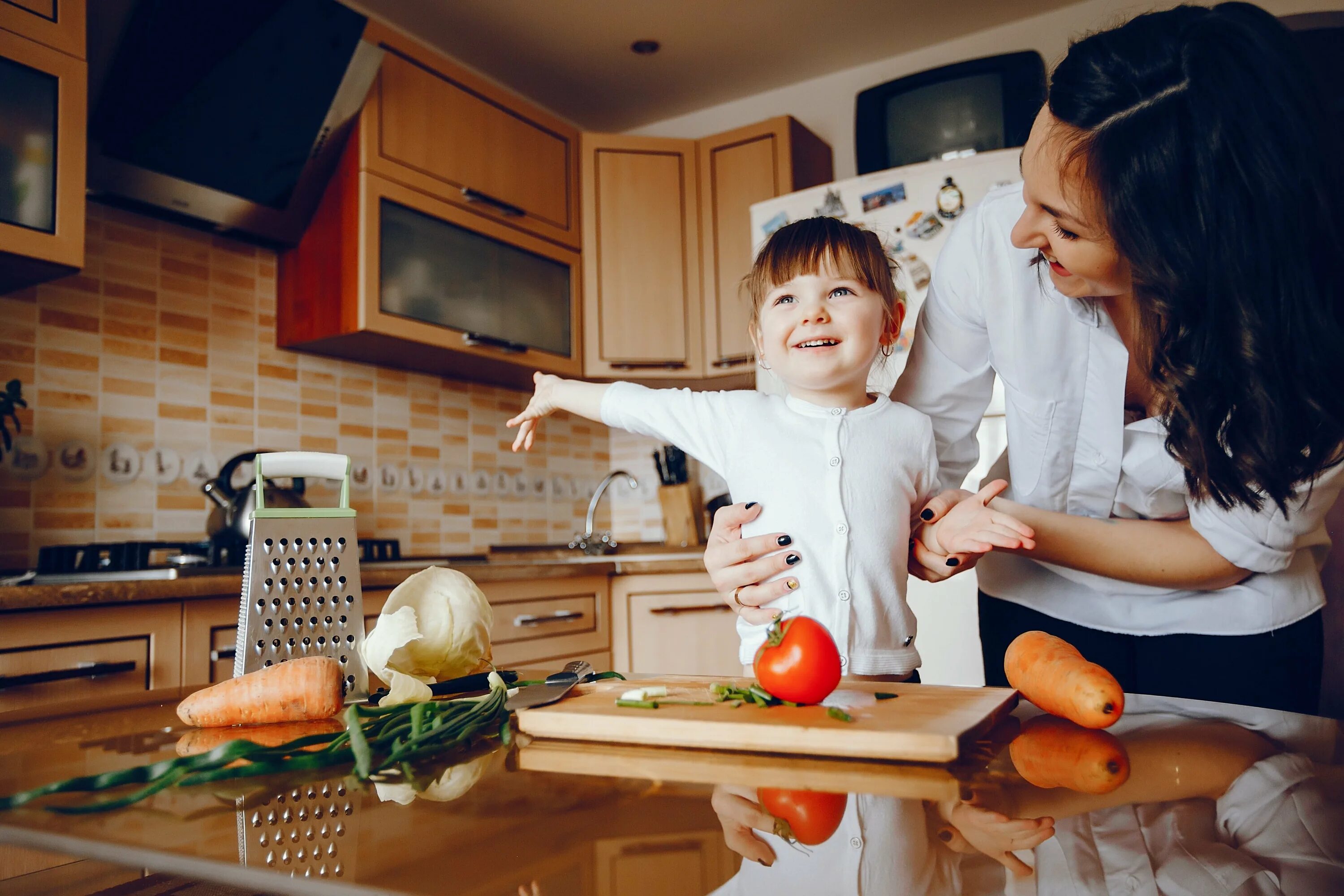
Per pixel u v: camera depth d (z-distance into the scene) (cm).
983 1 274
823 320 102
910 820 37
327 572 80
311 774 47
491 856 32
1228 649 103
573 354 279
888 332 113
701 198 297
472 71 302
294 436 231
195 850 34
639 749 54
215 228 212
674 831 35
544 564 222
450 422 277
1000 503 96
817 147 308
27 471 178
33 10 152
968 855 32
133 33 170
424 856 32
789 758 51
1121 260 74
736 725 52
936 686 69
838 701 61
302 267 225
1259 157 60
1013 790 42
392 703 64
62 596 131
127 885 60
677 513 307
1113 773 46
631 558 246
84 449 187
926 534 100
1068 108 67
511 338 257
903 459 104
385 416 256
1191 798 40
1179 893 28
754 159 290
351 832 36
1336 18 196
